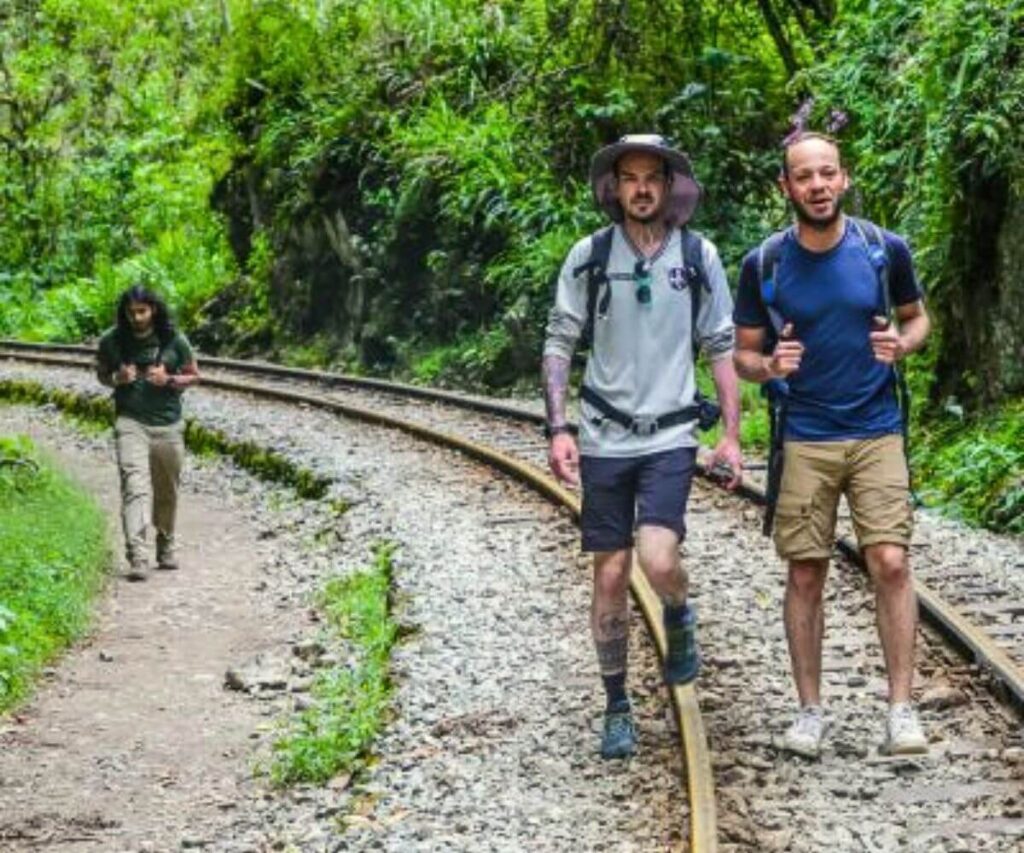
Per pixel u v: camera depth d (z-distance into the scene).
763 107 20.27
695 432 6.30
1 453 15.45
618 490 6.30
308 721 7.70
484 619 8.84
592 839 5.72
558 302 6.29
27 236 34.47
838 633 8.02
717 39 20.89
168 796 7.23
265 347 24.95
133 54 35.06
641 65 20.81
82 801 7.21
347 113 23.44
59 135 35.44
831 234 6.10
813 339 6.15
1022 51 12.41
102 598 11.43
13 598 10.22
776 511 6.35
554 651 8.12
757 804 5.86
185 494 16.36
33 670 9.31
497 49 22.89
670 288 6.18
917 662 7.50
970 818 5.66
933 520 10.88
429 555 10.69
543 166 21.02
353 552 11.92
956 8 12.55
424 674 7.89
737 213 19.58
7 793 7.36
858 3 15.42
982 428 12.37
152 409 12.13
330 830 6.26
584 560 10.12
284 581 11.86
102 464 18.53
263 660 9.50
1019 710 6.70
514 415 16.89
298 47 25.36
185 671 9.47
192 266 29.80
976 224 12.73
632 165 6.09
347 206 23.17
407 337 22.03
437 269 21.52
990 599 8.69
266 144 25.17
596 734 6.81
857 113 15.41
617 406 6.23
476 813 6.07
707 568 9.56
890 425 6.23
